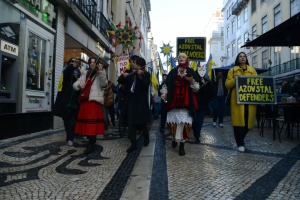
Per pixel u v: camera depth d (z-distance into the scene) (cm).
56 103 620
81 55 1256
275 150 578
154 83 1070
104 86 545
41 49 843
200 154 540
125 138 735
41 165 446
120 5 2038
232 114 577
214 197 318
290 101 790
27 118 749
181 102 521
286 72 2478
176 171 422
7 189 338
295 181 374
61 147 587
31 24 773
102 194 326
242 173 411
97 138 725
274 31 677
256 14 3316
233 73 596
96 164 459
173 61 916
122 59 999
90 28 1223
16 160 472
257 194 327
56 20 924
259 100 562
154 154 539
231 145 638
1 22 638
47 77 878
